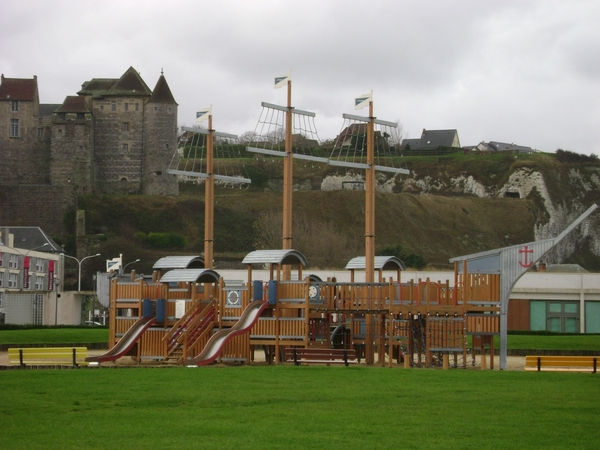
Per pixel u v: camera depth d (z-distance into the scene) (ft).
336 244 492.95
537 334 205.67
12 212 554.46
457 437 70.13
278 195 579.07
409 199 586.04
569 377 108.58
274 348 140.97
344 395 90.74
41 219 552.82
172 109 579.48
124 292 140.46
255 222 543.39
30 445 66.85
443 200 599.98
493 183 647.56
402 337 129.49
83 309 357.41
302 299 128.67
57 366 122.62
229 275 247.91
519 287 246.27
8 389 93.86
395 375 109.19
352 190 574.15
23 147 577.84
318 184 615.98
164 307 136.56
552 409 82.84
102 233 531.09
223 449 65.62
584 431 72.54
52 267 395.55
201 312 132.87
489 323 127.34
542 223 609.42
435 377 107.34
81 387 95.55
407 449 65.87
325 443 67.67
